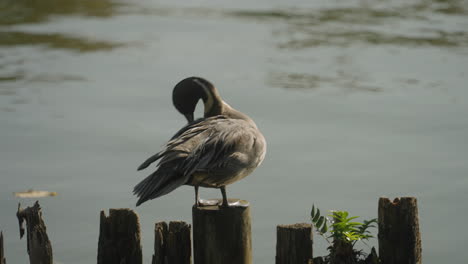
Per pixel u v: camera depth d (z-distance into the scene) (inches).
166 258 306.0
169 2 1304.1
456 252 413.1
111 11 1217.4
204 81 354.0
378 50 962.1
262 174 533.3
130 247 309.7
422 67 874.1
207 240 308.8
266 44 994.1
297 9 1250.0
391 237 313.4
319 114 687.7
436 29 1088.2
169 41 1006.4
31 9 1220.5
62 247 416.5
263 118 676.1
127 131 628.4
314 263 327.6
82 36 1028.5
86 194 492.1
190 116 359.6
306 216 458.9
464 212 464.8
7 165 547.2
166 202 481.7
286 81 807.7
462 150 585.9
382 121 666.2
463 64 887.1
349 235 329.1
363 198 487.8
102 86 778.8
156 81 800.9
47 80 802.2
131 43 991.6
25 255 407.8
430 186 509.4
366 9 1253.7
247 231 312.0
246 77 821.9
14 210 465.4
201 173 307.4
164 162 293.9
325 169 543.2
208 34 1055.0
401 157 569.3
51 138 609.9
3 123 649.6
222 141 309.9
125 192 497.0
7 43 980.6
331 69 864.3
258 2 1312.7
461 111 696.4
